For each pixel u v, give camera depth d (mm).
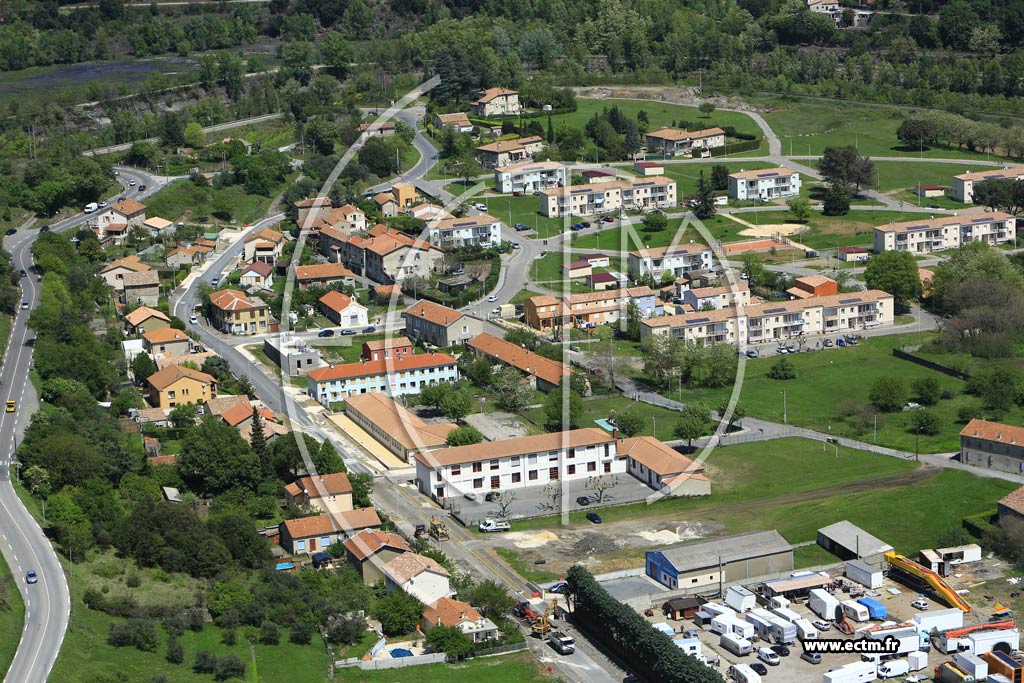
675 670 124812
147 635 127000
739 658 133500
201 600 138500
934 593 146750
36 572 136375
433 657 131750
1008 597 146750
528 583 146375
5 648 120875
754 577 148750
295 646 132125
